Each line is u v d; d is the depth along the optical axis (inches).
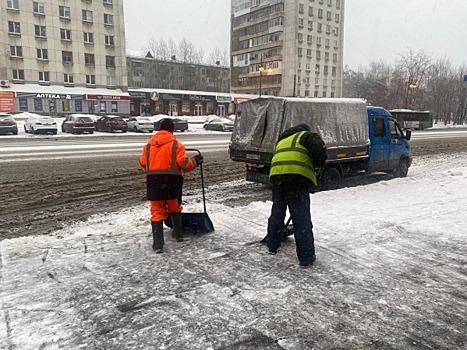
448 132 1381.6
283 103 299.3
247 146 320.8
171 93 2052.2
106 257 161.5
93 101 1818.4
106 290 131.9
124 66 1955.0
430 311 121.2
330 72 2817.4
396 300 127.6
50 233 209.3
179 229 183.2
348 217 224.2
